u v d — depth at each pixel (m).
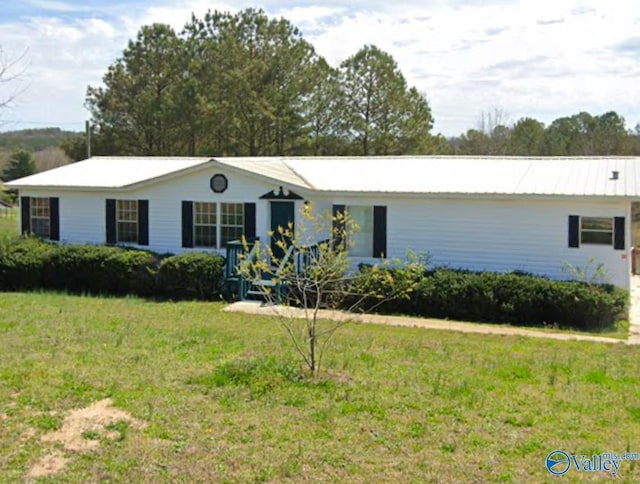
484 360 10.07
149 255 17.80
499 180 16.69
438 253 16.59
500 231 15.98
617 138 42.19
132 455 6.23
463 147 44.81
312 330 9.08
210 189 18.20
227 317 13.79
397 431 6.86
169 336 11.37
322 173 18.94
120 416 7.21
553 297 13.84
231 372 8.67
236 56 34.97
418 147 35.94
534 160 18.81
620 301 13.77
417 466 6.06
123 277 17.58
